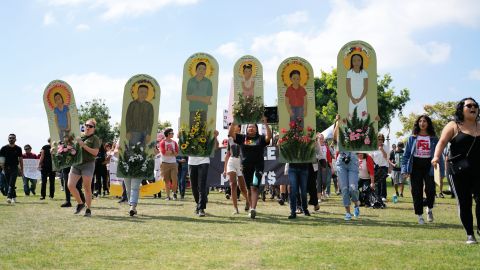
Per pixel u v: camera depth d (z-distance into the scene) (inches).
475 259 231.1
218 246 270.8
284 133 440.8
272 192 708.0
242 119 450.6
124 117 460.1
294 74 445.4
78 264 222.4
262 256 240.7
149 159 455.2
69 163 434.3
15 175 596.7
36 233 319.0
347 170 422.3
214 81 458.3
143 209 506.6
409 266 216.1
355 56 428.8
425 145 386.3
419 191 386.6
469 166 275.9
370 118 425.1
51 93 467.2
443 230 340.5
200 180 441.4
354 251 253.1
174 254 247.0
